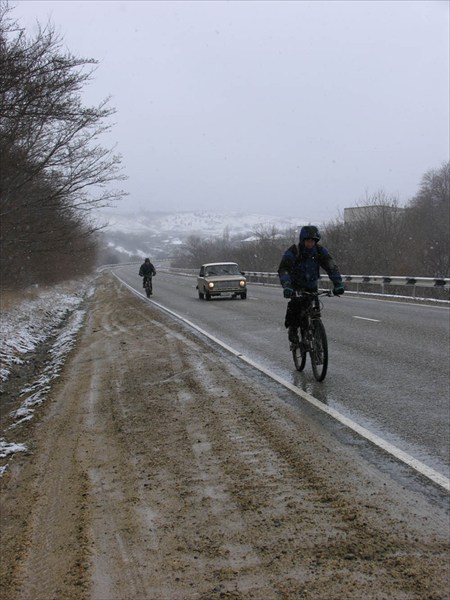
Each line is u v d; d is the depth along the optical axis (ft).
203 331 44.60
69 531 12.70
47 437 20.25
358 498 13.10
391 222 125.90
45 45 34.50
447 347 32.37
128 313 66.28
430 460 15.34
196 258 298.97
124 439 18.90
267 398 22.56
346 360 29.89
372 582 9.82
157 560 11.07
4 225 43.91
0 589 10.67
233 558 10.88
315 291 25.18
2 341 41.86
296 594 9.61
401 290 85.61
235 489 14.01
